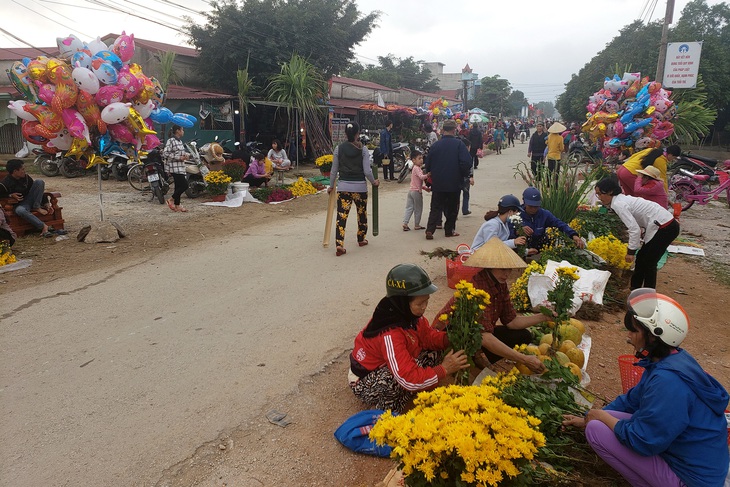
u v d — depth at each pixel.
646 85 13.86
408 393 3.70
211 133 20.53
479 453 2.38
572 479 2.94
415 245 8.63
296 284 6.64
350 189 7.93
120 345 4.90
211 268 7.32
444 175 8.67
